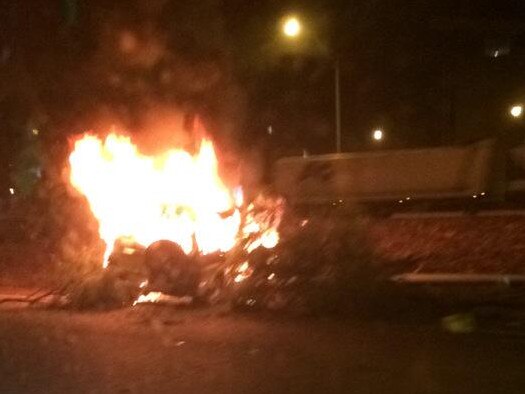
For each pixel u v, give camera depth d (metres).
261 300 13.01
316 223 13.59
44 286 15.32
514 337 10.84
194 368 9.23
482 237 15.27
